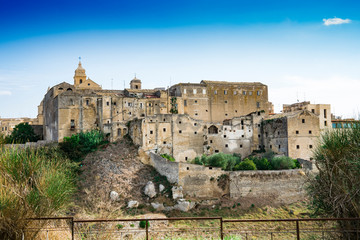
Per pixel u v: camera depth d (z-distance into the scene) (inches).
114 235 946.1
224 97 4045.3
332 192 961.5
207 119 3946.9
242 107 4087.1
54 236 788.0
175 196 2405.3
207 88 4003.4
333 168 965.8
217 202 2447.1
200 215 2272.4
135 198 2391.7
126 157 2881.4
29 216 753.0
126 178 2608.3
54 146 2945.4
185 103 3897.6
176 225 2076.8
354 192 904.3
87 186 2428.6
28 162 842.2
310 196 1064.2
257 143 3452.3
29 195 772.0
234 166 2755.9
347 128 1071.6
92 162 2783.0
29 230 741.9
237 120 3435.0
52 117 3577.8
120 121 3437.5
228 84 4097.0
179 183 2500.0
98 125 3440.0
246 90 4126.5
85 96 3447.3
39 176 829.2
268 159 3053.6
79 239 873.5
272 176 2566.4
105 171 2657.5
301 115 3132.4
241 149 3398.1
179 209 2319.1
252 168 2659.9
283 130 3157.0
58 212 842.2
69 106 3376.0
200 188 2511.1
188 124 3248.0
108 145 3088.1
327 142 1021.2
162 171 2664.9
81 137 3075.8
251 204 2433.6
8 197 737.6
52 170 863.1
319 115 3422.7
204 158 2901.1
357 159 936.3
